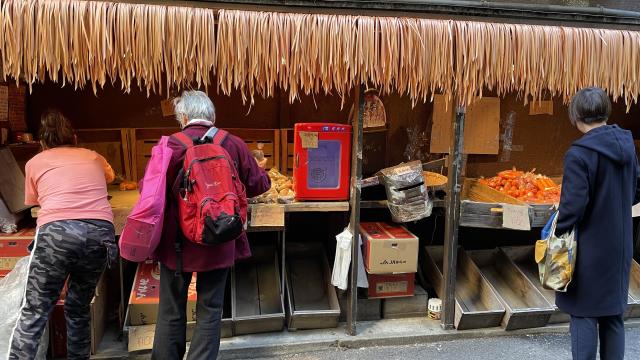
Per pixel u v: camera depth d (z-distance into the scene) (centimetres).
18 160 299
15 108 309
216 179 186
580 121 209
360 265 293
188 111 205
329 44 228
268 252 345
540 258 216
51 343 260
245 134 350
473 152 381
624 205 206
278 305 313
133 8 209
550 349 288
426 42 238
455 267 298
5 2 198
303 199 287
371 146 369
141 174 340
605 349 218
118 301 315
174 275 200
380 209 374
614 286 206
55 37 204
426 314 324
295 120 360
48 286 214
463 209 296
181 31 213
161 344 203
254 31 221
